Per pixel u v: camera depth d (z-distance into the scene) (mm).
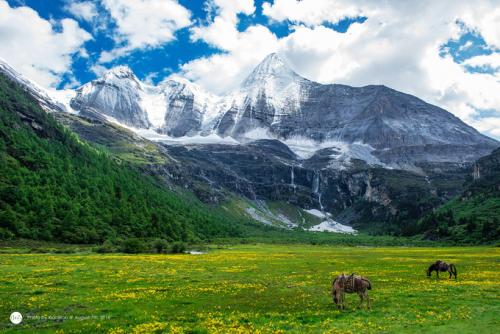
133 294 37500
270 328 25672
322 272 57938
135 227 164500
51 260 72938
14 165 169500
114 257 84250
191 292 39219
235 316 29078
